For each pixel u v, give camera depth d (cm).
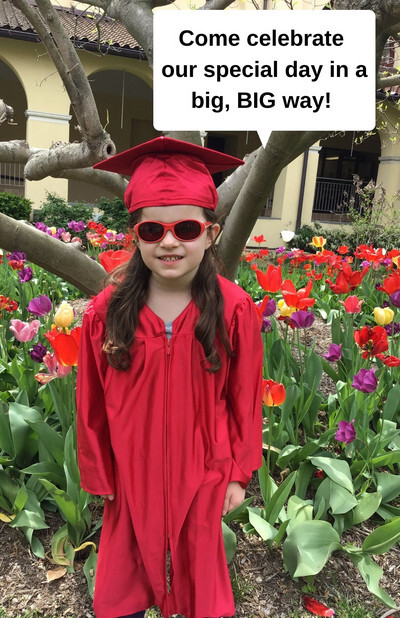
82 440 163
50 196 1255
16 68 1205
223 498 161
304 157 1502
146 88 1662
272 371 318
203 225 150
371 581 207
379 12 219
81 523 219
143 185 150
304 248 1417
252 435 169
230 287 167
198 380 160
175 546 160
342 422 231
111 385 160
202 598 160
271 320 332
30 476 251
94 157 291
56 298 591
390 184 1561
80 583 212
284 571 222
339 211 1725
